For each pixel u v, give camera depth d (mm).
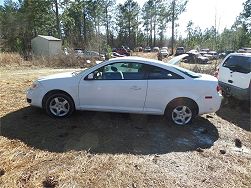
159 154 4926
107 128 5914
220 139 5840
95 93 6113
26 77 12844
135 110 6172
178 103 6199
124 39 80750
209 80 6270
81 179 3982
